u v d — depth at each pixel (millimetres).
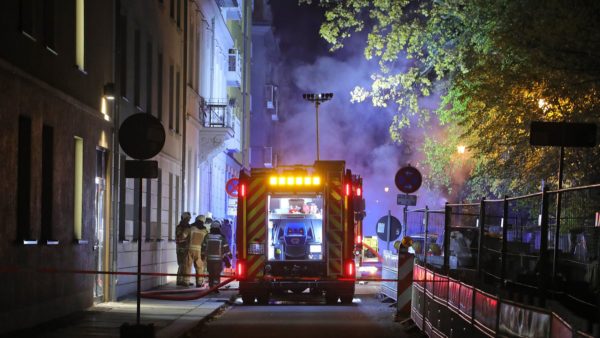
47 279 17312
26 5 16266
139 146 14883
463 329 12906
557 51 17375
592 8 16797
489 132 21406
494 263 13500
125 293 24406
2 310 14844
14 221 15484
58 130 18016
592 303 9453
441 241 18438
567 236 10461
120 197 24422
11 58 15305
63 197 18469
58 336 15172
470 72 20828
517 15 17844
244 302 24438
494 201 13547
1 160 14828
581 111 18047
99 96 21312
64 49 18500
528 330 8938
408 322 18797
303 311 22141
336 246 24375
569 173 20172
